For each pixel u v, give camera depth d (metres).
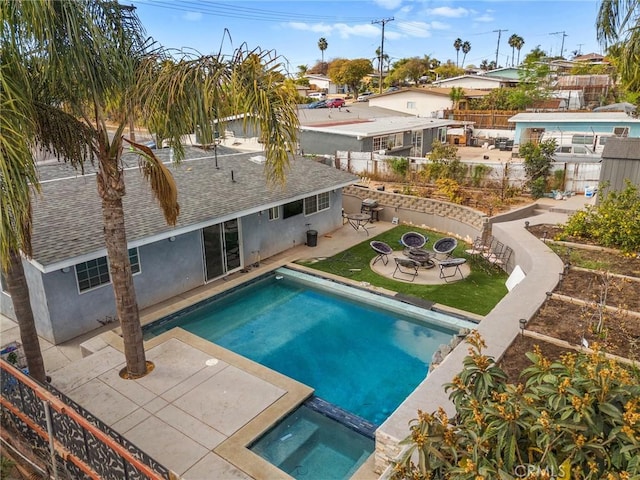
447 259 14.61
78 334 10.89
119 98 6.98
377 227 19.39
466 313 11.67
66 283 10.53
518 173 20.44
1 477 5.84
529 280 10.20
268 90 6.91
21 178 5.04
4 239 4.84
